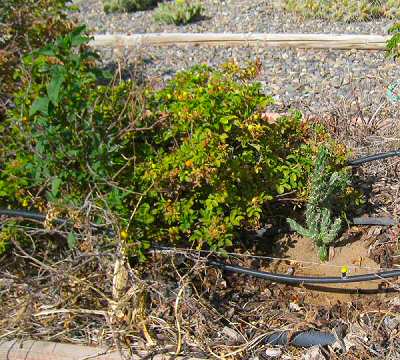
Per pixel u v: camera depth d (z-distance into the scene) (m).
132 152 1.08
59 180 0.96
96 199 0.98
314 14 2.24
